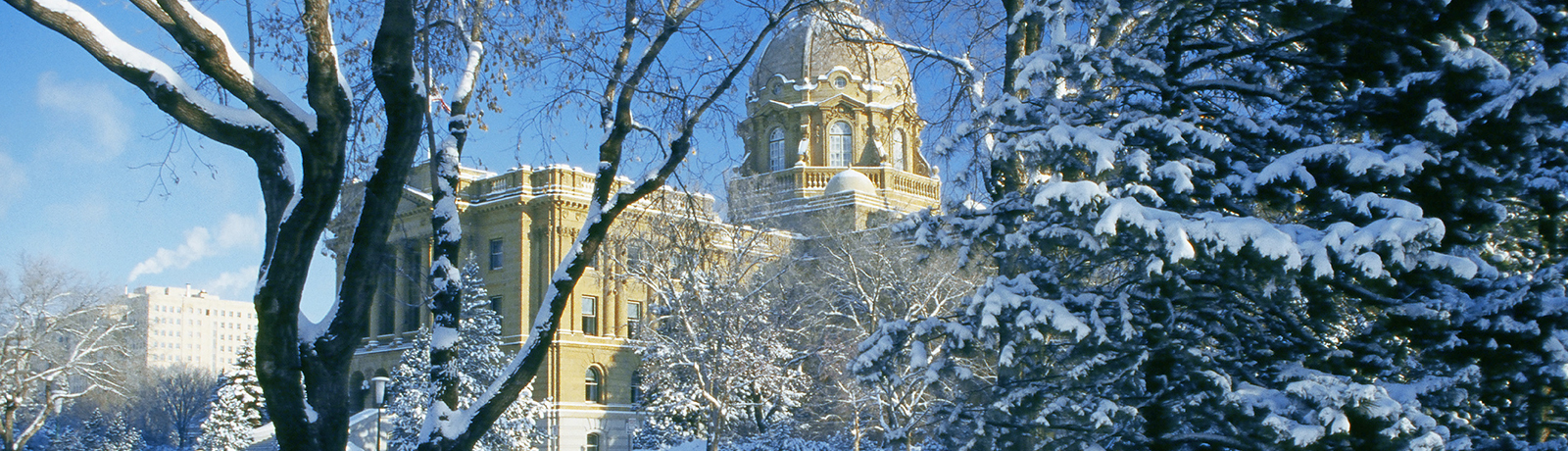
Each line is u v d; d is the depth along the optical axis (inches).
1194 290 530.3
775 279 2075.5
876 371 577.6
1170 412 513.3
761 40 640.4
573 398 2573.8
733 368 1808.6
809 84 3294.8
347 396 541.6
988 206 613.6
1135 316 515.2
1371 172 467.8
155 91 462.9
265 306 499.8
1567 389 472.1
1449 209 498.3
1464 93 486.3
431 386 611.8
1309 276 438.3
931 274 1718.8
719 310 1808.6
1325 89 560.4
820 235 2191.2
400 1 509.7
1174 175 478.6
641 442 2388.0
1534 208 526.9
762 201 2021.4
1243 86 550.0
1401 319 487.8
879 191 3127.5
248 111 499.8
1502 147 491.8
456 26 643.5
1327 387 443.2
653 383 2228.1
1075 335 482.6
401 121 519.8
